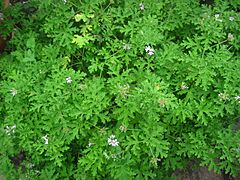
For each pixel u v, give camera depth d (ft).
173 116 2.49
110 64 2.62
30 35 2.98
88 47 2.69
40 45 2.88
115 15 2.75
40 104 2.47
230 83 2.56
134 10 2.78
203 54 2.60
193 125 2.68
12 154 2.66
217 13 2.91
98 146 2.46
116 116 2.50
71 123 2.49
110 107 2.54
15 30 3.22
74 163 2.76
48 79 2.56
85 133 2.53
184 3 2.87
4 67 2.93
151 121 2.45
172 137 2.64
